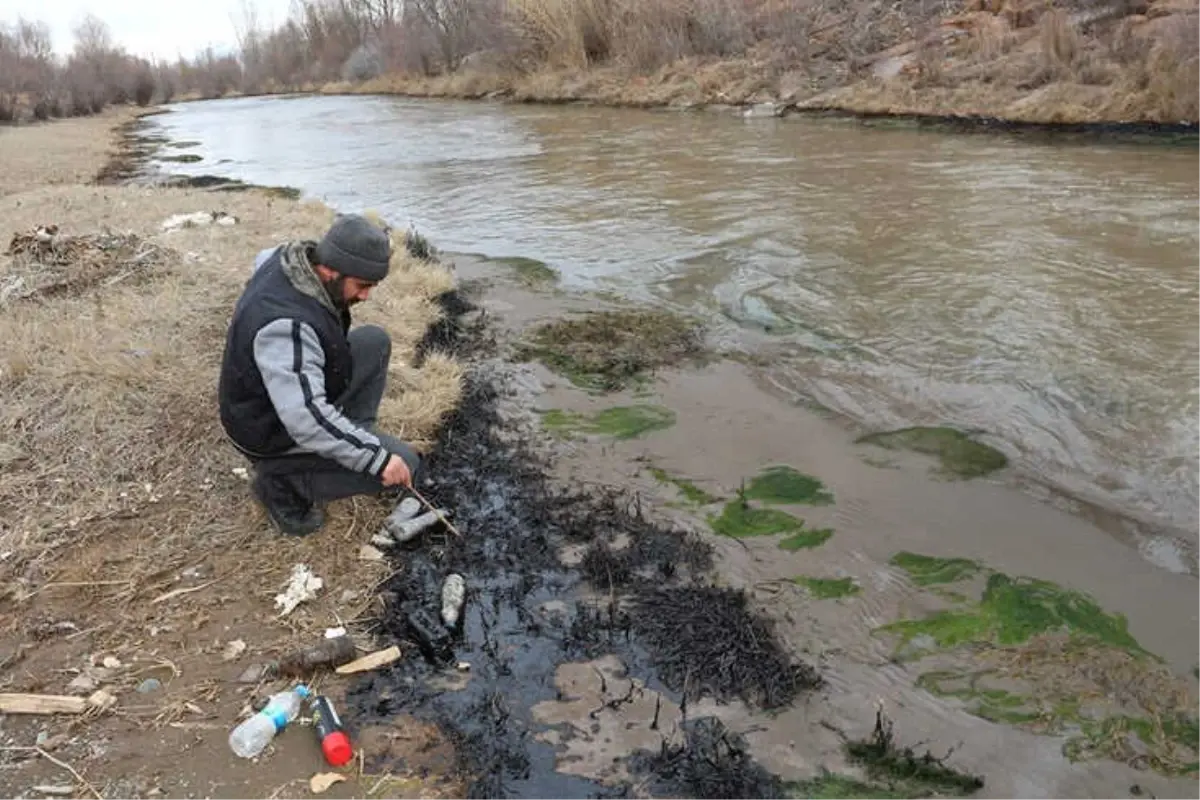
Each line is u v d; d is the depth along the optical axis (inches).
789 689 132.5
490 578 157.1
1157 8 625.3
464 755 120.6
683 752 121.2
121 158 763.4
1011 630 143.3
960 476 187.2
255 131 975.0
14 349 211.3
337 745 118.3
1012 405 214.1
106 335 224.5
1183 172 427.5
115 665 134.3
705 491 184.2
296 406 137.7
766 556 163.0
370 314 268.7
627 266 330.3
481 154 651.5
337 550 160.7
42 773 116.1
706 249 344.5
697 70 901.8
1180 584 152.8
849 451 198.2
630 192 466.3
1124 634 141.8
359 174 589.3
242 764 118.3
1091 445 196.5
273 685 131.5
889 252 328.5
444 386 223.1
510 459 196.1
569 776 118.0
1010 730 124.8
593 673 135.6
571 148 647.1
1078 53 603.8
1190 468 185.5
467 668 136.4
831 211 392.2
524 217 424.8
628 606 149.9
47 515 165.5
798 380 232.5
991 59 672.4
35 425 188.2
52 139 948.6
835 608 149.3
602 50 1097.4
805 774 118.6
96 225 373.4
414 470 162.9
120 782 115.0
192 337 227.5
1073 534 167.0
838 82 745.0
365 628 143.9
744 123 711.7
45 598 147.5
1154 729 124.0
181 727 123.6
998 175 445.7
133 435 186.7
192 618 144.3
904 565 159.6
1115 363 231.6
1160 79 530.9
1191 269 292.8
